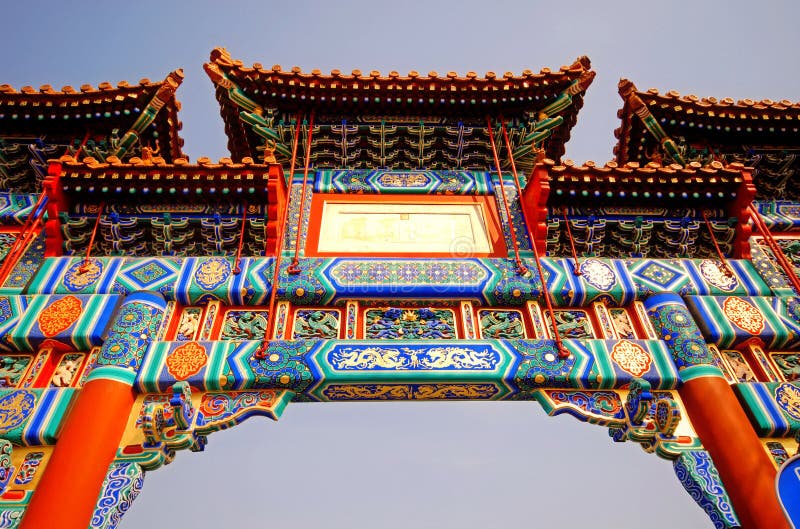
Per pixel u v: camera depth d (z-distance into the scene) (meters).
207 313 12.62
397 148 17.03
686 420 11.16
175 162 13.72
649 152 17.70
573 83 16.91
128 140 16.06
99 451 9.96
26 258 13.62
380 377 11.16
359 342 11.77
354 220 14.98
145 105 15.92
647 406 10.60
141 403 11.07
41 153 15.91
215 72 16.52
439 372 11.25
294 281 12.87
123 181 13.75
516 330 12.67
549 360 11.59
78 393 10.91
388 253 14.02
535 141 16.92
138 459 10.15
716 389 11.17
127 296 12.58
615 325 12.80
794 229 15.31
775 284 13.52
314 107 16.75
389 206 15.43
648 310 12.84
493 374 11.27
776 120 16.11
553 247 14.38
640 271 13.54
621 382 11.46
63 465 9.64
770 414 11.05
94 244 14.02
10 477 9.93
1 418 10.43
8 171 16.00
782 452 10.83
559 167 13.98
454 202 15.62
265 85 16.47
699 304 12.85
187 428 10.39
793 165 16.67
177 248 14.14
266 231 13.87
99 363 11.09
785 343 12.45
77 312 12.12
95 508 9.52
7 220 14.66
